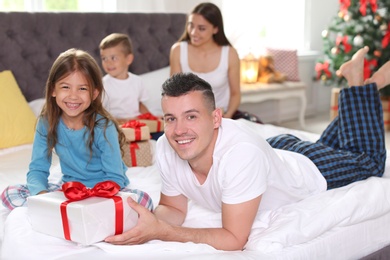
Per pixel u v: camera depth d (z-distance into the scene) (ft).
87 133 6.63
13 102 9.91
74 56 6.51
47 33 11.51
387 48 16.38
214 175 5.55
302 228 5.69
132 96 10.86
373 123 7.58
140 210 5.39
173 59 11.57
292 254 5.45
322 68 17.56
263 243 5.41
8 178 7.88
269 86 15.96
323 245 5.78
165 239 5.52
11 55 11.00
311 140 9.59
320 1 19.34
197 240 5.50
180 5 15.02
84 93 6.48
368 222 6.37
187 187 6.02
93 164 6.85
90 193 5.36
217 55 11.36
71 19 11.87
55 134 6.68
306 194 6.61
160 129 10.21
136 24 12.94
